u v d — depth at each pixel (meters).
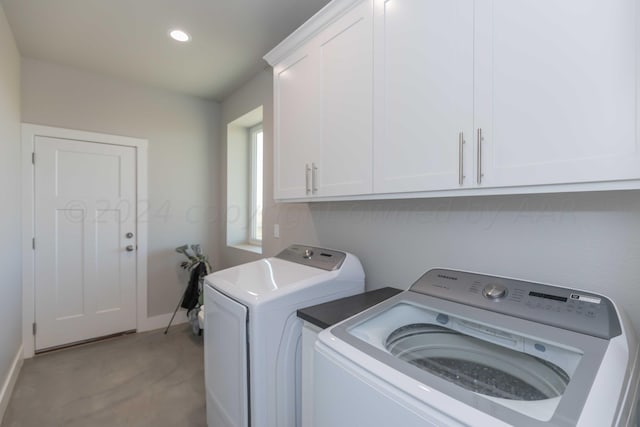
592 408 0.56
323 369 0.91
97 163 2.88
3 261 1.97
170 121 3.26
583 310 0.87
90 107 2.82
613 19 0.75
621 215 0.99
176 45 2.34
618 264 1.00
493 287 1.06
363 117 1.38
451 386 0.68
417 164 1.16
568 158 0.81
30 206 2.59
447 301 1.09
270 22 2.05
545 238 1.15
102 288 2.94
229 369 1.42
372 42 1.33
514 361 0.92
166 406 1.98
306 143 1.72
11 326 2.18
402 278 1.64
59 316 2.74
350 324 1.01
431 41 1.11
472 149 1.00
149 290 3.18
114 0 1.84
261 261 1.91
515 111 0.90
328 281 1.51
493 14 0.95
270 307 1.31
